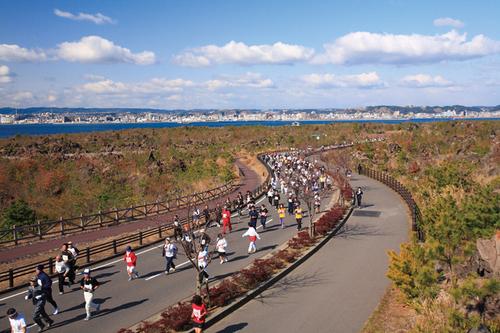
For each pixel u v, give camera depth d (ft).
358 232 86.02
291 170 164.04
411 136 217.97
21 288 60.13
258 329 44.29
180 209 121.70
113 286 59.11
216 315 46.78
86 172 184.14
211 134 346.95
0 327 46.65
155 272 65.31
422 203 95.25
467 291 37.01
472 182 97.91
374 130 340.59
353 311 47.98
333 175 162.09
